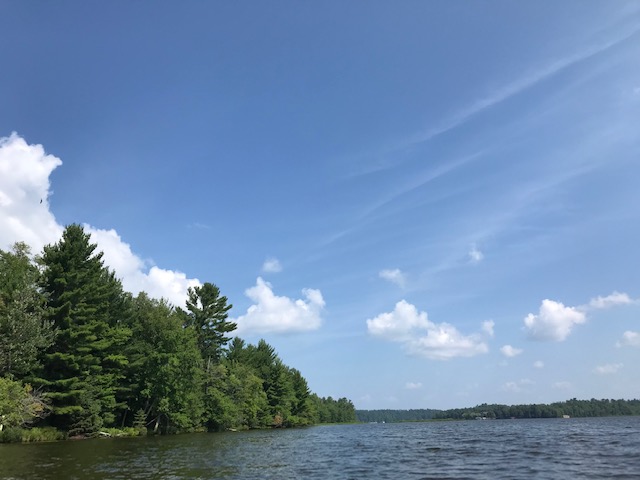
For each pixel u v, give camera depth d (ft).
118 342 180.45
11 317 140.05
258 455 102.99
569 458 88.79
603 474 65.82
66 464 80.07
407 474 70.28
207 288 301.84
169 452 106.73
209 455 101.09
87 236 175.83
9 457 90.84
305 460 92.53
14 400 131.75
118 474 67.97
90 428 161.38
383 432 263.70
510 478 63.77
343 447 131.64
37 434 141.59
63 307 154.40
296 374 471.62
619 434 174.40
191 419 238.27
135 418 201.26
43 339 142.10
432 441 157.48
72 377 154.71
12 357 137.08
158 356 204.95
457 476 67.21
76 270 166.71
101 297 170.19
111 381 176.55
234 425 297.74
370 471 74.38
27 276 151.43
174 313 232.53
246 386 306.76
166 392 207.62
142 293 231.91
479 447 123.34
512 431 226.38
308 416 472.85
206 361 284.41
